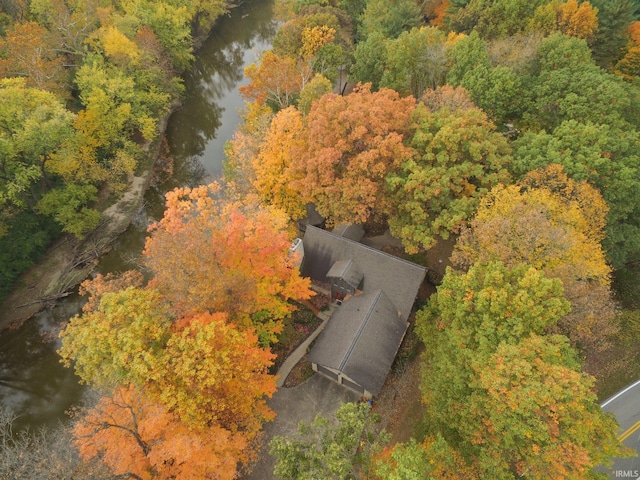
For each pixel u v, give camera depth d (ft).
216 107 232.53
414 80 159.33
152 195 175.83
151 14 210.79
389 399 99.71
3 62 146.20
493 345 72.84
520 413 62.18
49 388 114.42
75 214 140.67
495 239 87.51
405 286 108.78
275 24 310.24
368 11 209.87
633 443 88.94
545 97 121.39
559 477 57.36
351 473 64.34
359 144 112.78
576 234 89.04
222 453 75.36
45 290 135.44
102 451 72.18
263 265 94.99
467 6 178.19
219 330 76.64
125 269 144.56
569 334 84.33
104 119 159.53
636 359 102.89
